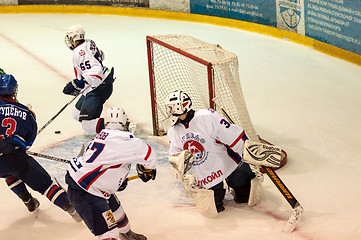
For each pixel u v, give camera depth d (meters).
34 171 7.83
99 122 10.92
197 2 22.12
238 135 7.76
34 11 25.66
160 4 23.27
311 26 17.77
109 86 11.02
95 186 6.87
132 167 10.05
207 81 9.83
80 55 10.48
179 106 7.57
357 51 16.08
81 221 8.17
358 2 15.58
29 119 7.88
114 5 24.56
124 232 7.47
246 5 20.33
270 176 7.92
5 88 7.81
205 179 8.00
